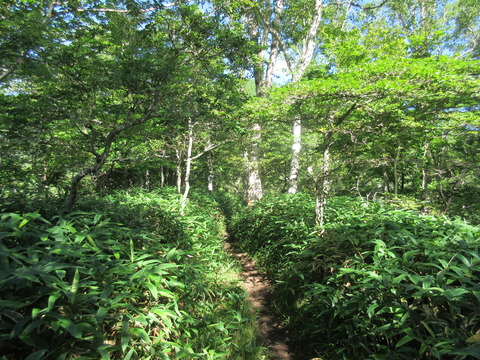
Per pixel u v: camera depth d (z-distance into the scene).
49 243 2.12
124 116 4.45
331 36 6.47
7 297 1.65
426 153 7.38
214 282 3.79
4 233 1.89
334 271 3.32
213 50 3.55
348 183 7.93
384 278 2.37
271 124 5.79
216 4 3.56
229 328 3.01
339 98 4.00
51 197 3.65
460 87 3.94
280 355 2.88
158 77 3.32
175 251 2.75
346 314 2.59
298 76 8.05
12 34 2.81
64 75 3.43
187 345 2.21
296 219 5.43
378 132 4.99
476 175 7.41
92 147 3.44
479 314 1.89
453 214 7.51
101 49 3.41
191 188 11.73
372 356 2.08
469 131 6.31
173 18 3.31
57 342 1.68
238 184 21.03
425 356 2.04
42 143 3.65
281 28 10.32
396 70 3.74
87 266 2.15
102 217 3.38
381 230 3.15
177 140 6.00
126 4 3.09
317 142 7.89
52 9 3.93
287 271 4.27
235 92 4.94
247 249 6.52
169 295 2.24
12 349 1.67
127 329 1.80
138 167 8.09
